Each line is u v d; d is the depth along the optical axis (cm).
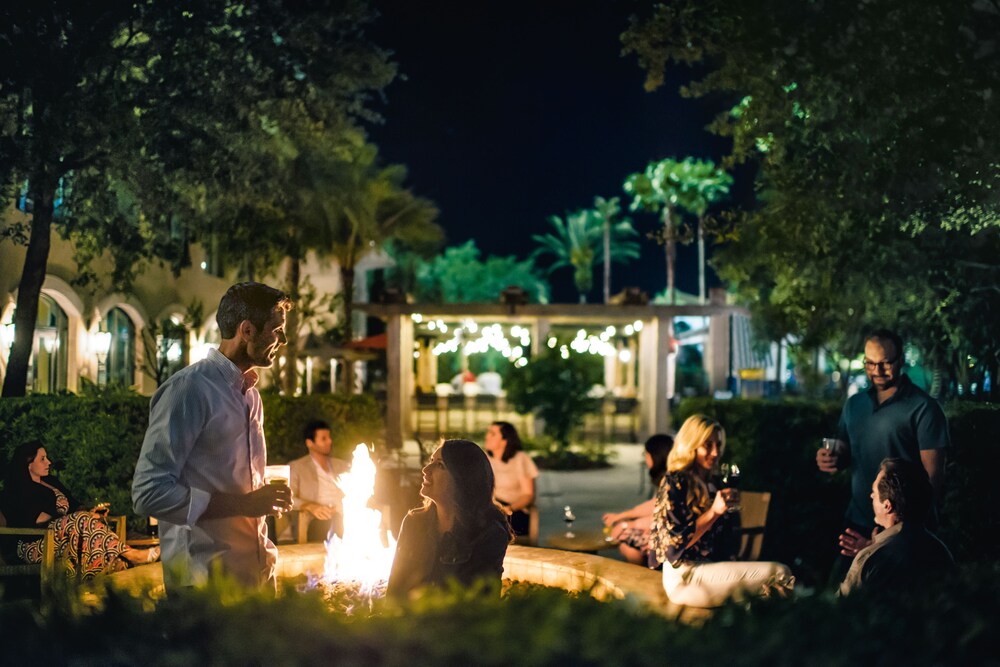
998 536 683
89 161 1150
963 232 923
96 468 907
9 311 1547
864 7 757
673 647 194
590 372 2153
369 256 3756
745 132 900
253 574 342
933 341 1030
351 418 1316
